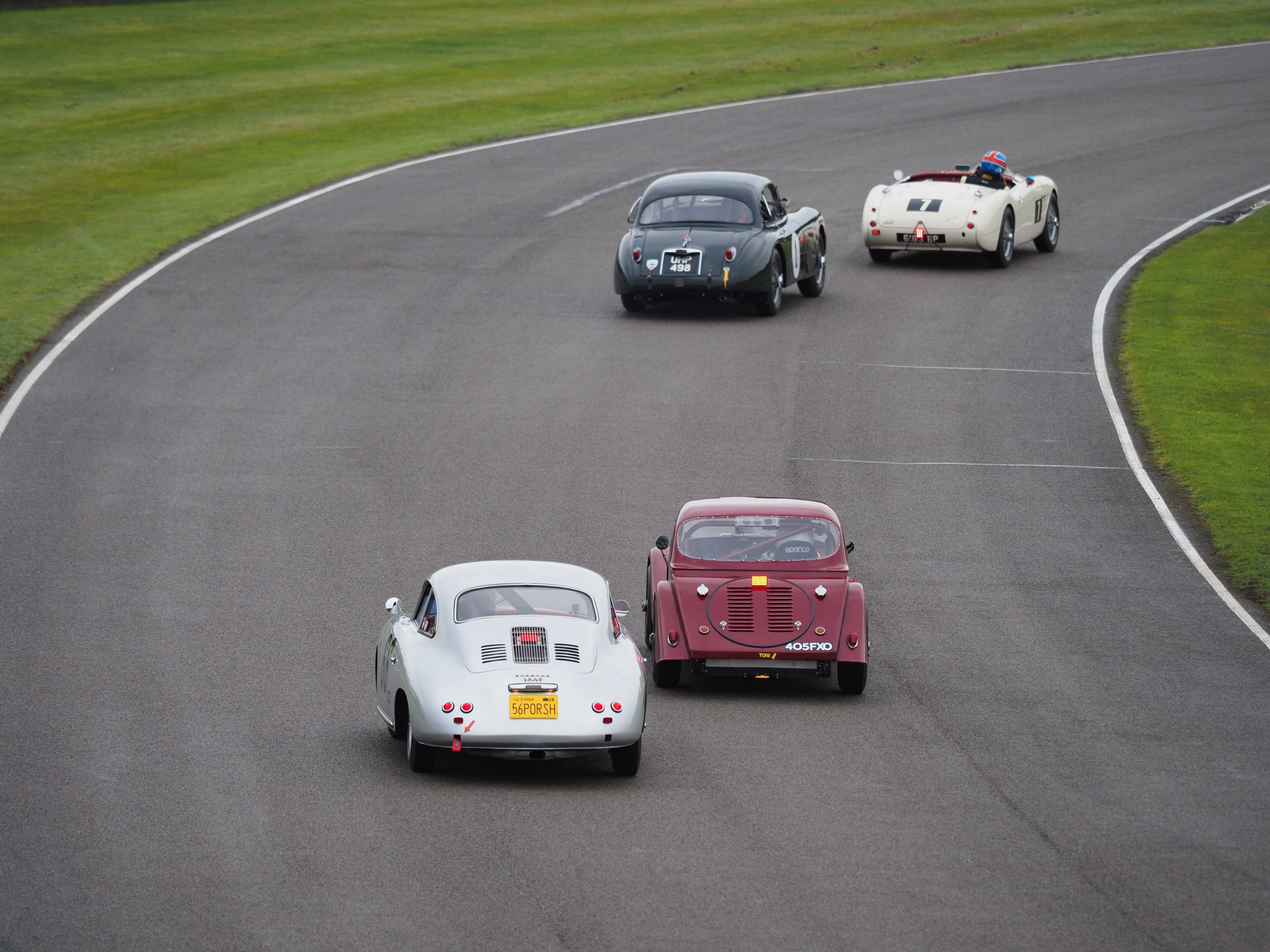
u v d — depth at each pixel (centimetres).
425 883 3403
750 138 16525
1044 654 5719
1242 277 11794
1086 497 7600
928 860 3653
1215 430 8581
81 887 3347
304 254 12125
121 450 7938
